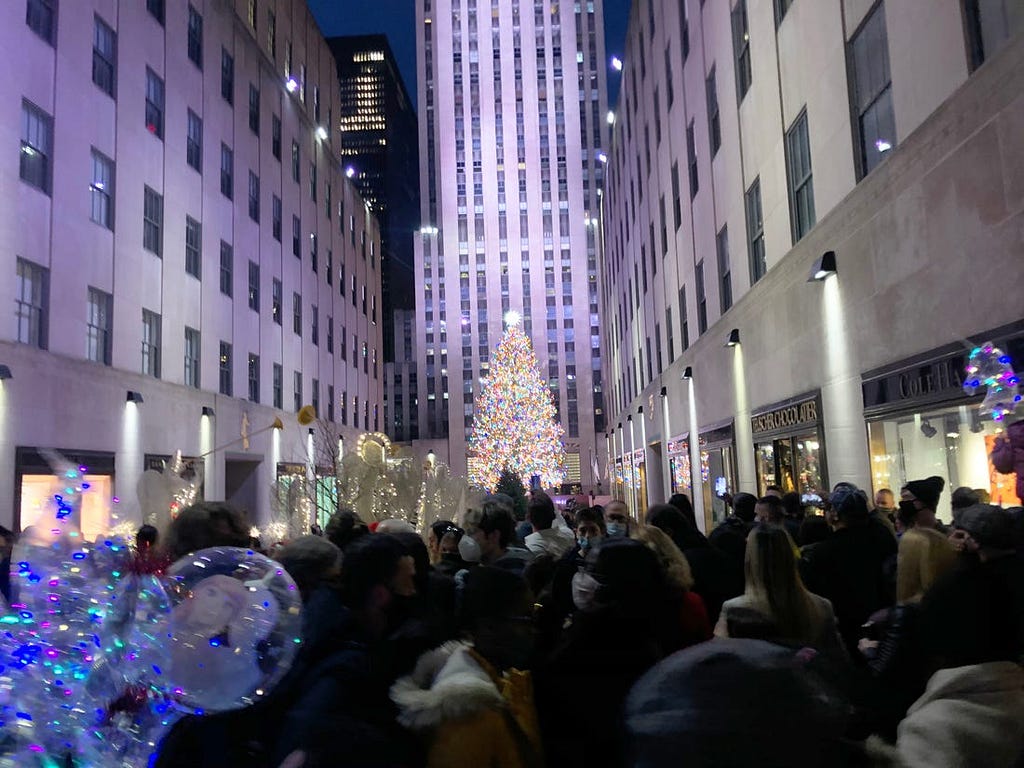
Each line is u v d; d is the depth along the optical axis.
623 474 41.38
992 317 7.12
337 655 2.41
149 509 8.95
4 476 15.92
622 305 38.91
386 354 135.50
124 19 21.69
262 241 32.19
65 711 2.26
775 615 3.59
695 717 1.34
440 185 90.62
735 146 16.06
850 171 10.50
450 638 2.82
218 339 27.56
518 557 5.16
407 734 2.28
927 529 3.85
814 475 12.05
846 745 1.60
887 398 9.31
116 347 20.67
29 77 17.45
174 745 2.25
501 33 92.88
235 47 29.89
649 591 2.72
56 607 2.36
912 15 8.64
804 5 12.05
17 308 16.92
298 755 2.05
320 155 40.97
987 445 7.66
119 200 21.11
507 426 60.75
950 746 2.13
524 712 2.55
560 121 92.12
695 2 19.31
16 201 16.81
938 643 2.84
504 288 88.88
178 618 2.14
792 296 12.76
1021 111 6.59
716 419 18.44
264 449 31.20
